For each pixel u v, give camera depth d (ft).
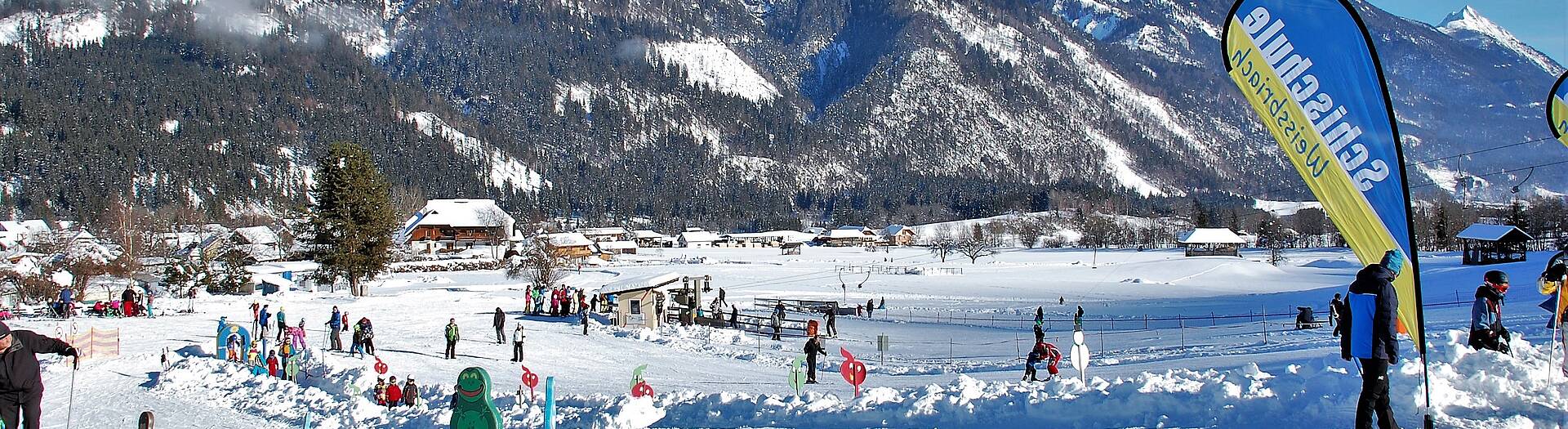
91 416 55.72
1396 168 27.50
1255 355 69.97
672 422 41.22
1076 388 38.29
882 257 468.75
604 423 40.98
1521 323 75.10
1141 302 196.03
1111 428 32.45
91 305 156.46
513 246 410.72
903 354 100.63
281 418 51.83
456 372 85.20
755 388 69.31
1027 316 159.02
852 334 126.72
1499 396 30.48
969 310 178.70
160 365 78.69
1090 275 309.01
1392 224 27.63
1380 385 24.88
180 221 510.58
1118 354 86.94
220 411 55.06
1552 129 47.62
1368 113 28.02
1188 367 66.90
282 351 78.84
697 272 332.19
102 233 448.24
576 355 99.14
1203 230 422.00
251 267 271.49
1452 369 34.42
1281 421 30.19
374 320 138.72
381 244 204.13
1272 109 29.96
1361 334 25.25
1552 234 369.50
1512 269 209.77
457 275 301.84
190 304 152.66
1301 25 29.30
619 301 131.23
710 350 103.76
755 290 245.45
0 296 174.91
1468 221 406.21
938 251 485.15
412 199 511.40
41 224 494.59
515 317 147.64
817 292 237.66
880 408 38.52
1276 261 346.13
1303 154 29.43
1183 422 31.78
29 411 30.73
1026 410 35.60
